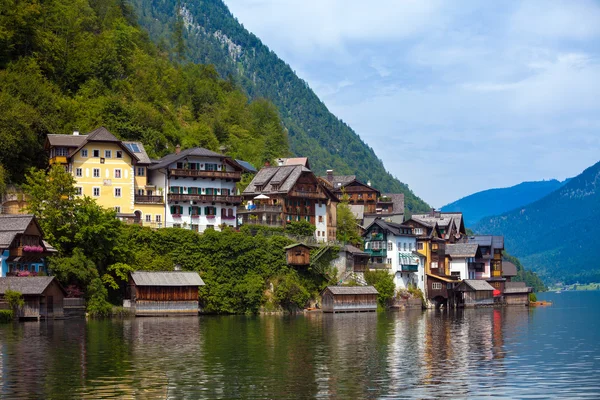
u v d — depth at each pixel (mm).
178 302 116375
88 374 61938
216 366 66688
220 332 92938
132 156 131000
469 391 57281
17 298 97562
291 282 131625
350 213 170250
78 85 170625
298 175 152375
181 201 135375
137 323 102188
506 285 196750
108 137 129375
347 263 146625
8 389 56156
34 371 62906
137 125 161875
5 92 138500
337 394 55969
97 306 108125
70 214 111188
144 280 113438
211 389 57156
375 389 57750
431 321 118062
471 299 173750
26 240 102125
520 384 59875
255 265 130125
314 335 91438
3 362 66875
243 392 56312
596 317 133125
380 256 158000
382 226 158125
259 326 102312
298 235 143125
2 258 100062
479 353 76938
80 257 108250
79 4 199750
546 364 69750
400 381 60844
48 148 129625
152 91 195625
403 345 82688
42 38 162750
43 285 98875
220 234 127438
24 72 147875
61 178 111688
